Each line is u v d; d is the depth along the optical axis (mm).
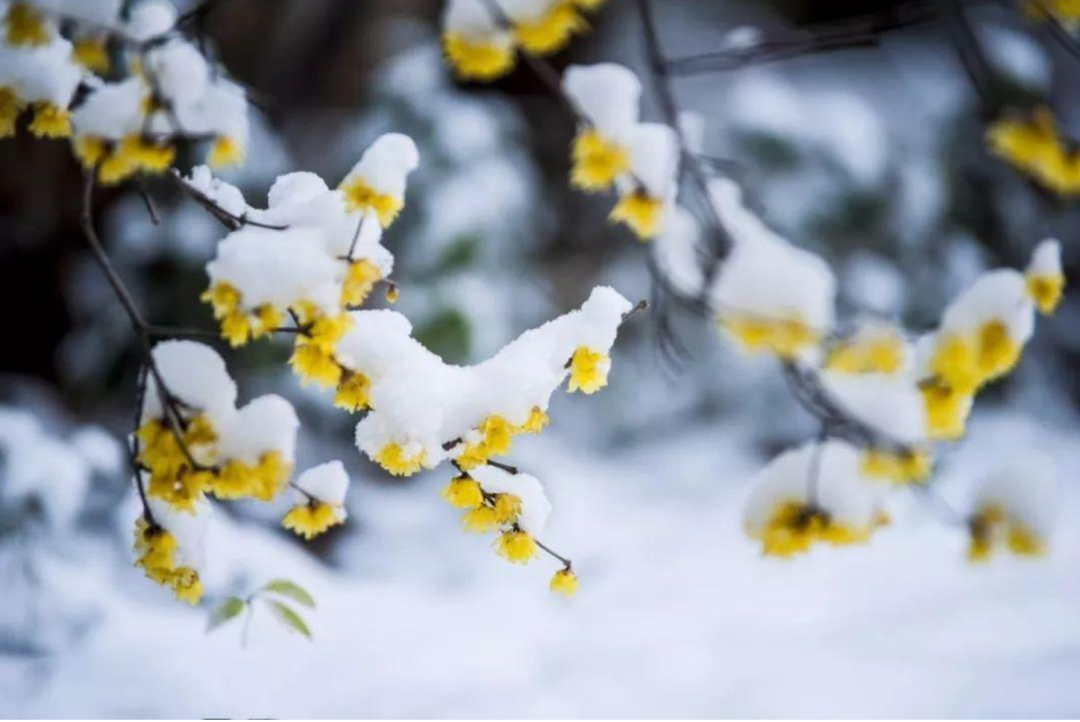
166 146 1846
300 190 2400
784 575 6531
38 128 2092
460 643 5484
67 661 4453
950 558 6484
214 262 1818
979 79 1571
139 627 4793
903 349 1628
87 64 1837
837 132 8547
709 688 4836
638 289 8961
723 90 9461
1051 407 9070
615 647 5500
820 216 8414
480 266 7859
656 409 8742
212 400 1832
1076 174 1522
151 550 2025
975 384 1720
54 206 7387
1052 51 8422
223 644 4789
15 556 4812
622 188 1645
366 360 2094
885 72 9875
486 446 2098
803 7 10398
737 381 8617
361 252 1997
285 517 2133
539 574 6680
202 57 1956
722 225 1529
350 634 5367
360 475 7559
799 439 8492
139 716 4062
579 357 2195
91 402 7148
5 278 7430
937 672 4832
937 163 8773
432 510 7375
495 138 8258
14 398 7074
